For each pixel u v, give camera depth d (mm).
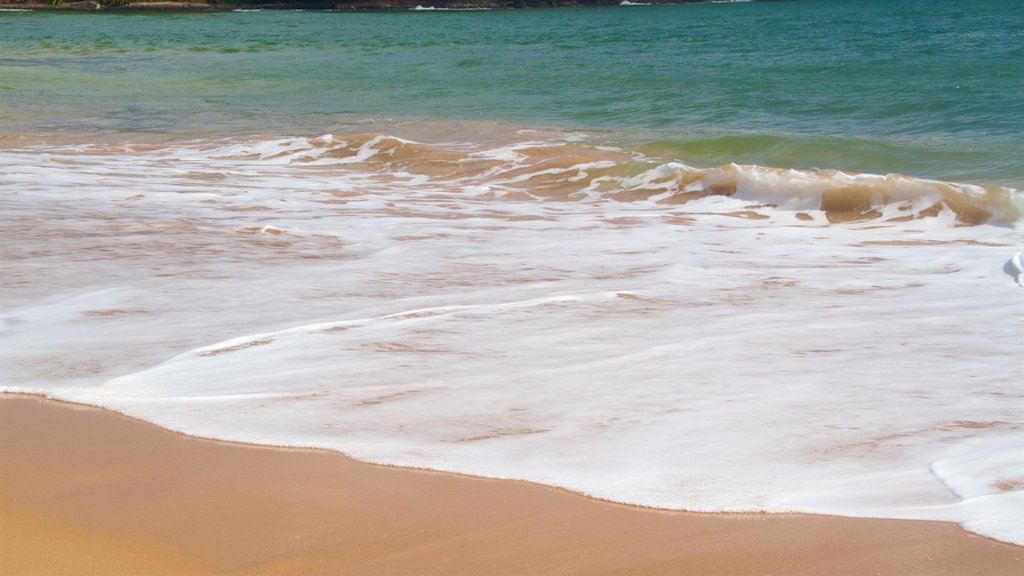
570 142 15180
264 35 53750
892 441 3254
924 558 2389
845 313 5246
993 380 3955
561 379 3973
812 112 18359
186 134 17000
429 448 3170
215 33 55375
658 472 2969
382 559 2371
